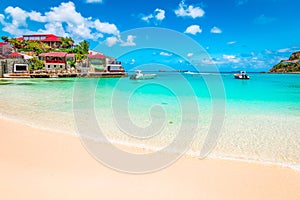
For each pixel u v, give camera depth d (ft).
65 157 16.74
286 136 24.97
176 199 11.69
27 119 30.83
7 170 14.03
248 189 12.84
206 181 13.70
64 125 28.12
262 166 16.21
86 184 12.81
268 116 36.22
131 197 11.69
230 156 18.45
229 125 29.84
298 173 15.05
